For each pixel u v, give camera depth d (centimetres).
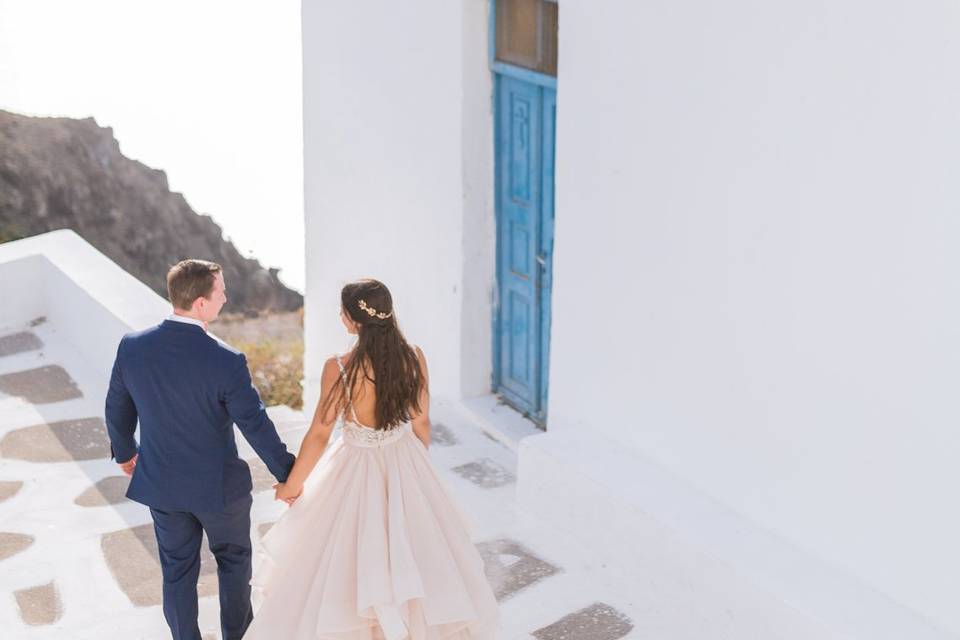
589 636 476
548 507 570
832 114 430
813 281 451
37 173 1955
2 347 758
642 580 517
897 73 404
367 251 793
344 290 411
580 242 579
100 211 1986
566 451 569
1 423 658
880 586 445
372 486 408
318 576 406
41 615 479
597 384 587
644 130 522
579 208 575
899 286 416
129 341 405
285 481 418
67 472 607
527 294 672
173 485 405
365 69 755
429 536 411
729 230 486
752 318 482
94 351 734
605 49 538
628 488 530
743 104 468
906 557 433
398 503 407
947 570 418
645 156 525
